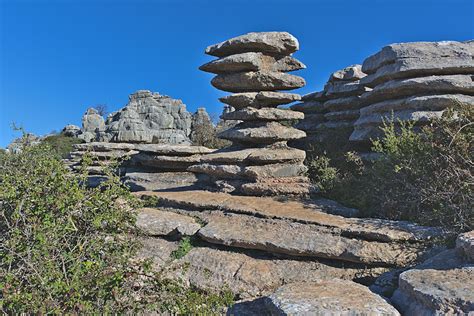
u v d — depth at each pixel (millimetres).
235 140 9352
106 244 4160
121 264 4059
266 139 8898
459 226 5316
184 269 4430
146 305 3730
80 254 3705
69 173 4512
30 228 3637
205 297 4035
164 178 12211
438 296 3471
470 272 3842
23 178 3994
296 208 6961
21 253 3436
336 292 4086
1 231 3881
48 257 3535
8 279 3277
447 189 5859
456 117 6902
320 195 8195
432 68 8625
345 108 12461
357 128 10188
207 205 7191
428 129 6805
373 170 7457
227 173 8570
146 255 5984
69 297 3432
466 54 8625
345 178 8562
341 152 10344
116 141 19672
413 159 6516
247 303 4980
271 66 9234
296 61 9172
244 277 5414
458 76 8469
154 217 6703
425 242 5375
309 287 4281
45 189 3947
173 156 12500
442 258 4430
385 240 5465
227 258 5844
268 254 5879
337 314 3609
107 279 3617
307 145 11922
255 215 6672
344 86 12461
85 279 3611
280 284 5328
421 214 6020
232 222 6594
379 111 9484
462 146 5969
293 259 5691
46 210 3842
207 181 9570
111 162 5121
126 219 4621
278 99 9133
